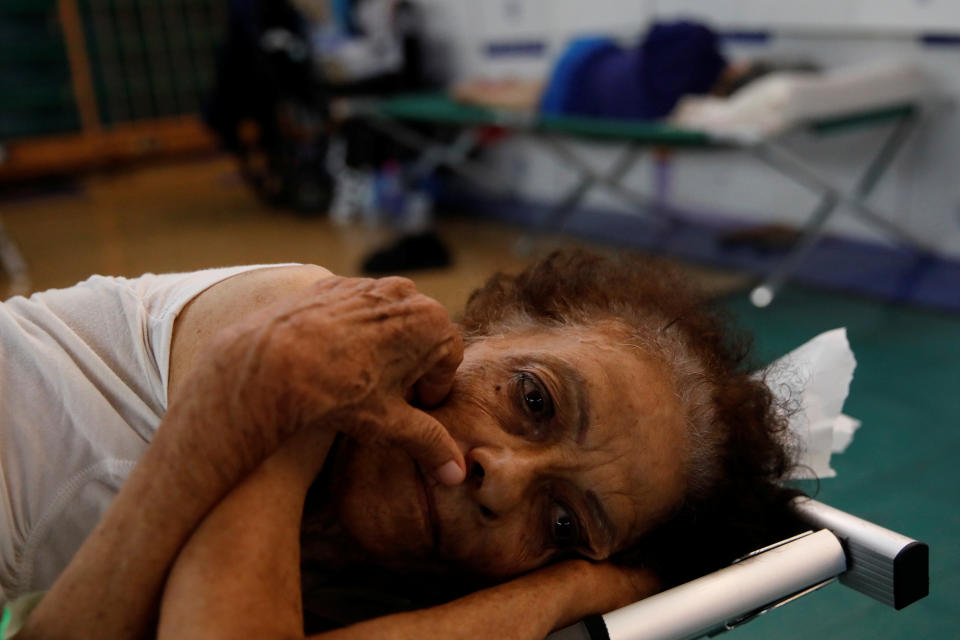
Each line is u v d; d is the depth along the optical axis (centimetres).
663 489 93
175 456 68
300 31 460
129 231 449
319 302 73
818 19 343
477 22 513
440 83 551
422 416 78
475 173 525
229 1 444
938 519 159
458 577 93
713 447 98
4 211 512
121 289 94
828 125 288
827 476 127
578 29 449
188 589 66
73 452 86
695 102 311
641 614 85
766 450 103
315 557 99
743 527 101
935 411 206
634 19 417
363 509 84
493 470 81
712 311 115
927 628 131
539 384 88
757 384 107
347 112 435
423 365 78
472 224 447
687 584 89
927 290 295
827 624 133
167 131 661
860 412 207
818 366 133
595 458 88
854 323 268
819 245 353
